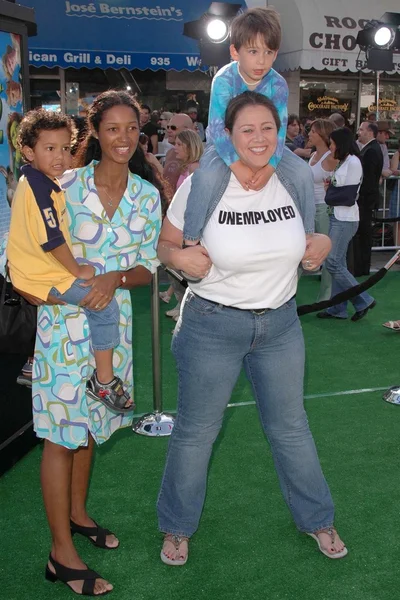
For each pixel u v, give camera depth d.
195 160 6.18
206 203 2.61
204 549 3.19
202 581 2.96
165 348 6.11
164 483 3.09
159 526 3.14
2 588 2.91
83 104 12.14
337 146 6.57
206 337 2.78
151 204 2.86
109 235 2.77
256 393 3.00
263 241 2.63
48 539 3.27
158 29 10.80
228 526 3.38
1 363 3.83
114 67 10.72
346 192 6.61
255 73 2.55
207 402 2.88
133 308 7.45
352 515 3.45
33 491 3.68
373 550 3.17
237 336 2.76
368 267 9.03
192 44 10.91
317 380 5.34
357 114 13.35
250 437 4.32
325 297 7.18
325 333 6.64
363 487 3.71
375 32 9.57
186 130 6.19
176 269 2.68
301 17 10.85
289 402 2.95
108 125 2.64
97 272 2.77
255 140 2.45
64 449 2.77
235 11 7.94
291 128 10.75
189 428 2.95
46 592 2.89
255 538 3.28
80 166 2.99
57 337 2.69
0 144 3.64
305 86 12.98
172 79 12.62
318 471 3.10
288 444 3.03
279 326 2.81
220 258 2.63
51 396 2.70
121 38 10.69
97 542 3.18
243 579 2.97
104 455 4.09
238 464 3.98
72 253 2.72
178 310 6.95
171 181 6.77
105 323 2.76
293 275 2.78
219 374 2.82
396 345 6.26
